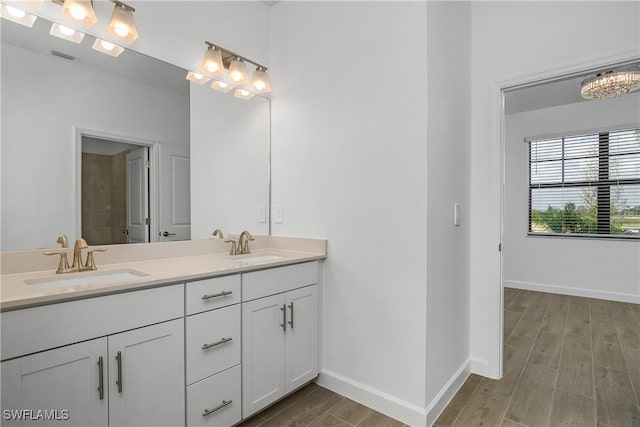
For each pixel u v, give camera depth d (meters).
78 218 1.57
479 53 2.21
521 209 4.71
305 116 2.20
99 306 1.14
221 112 2.15
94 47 1.62
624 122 3.98
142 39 1.79
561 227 4.48
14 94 1.39
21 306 0.98
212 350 1.49
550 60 1.96
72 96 1.55
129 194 1.75
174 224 1.94
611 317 3.40
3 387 0.96
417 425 1.66
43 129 1.47
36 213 1.45
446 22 1.87
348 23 1.97
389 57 1.78
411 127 1.70
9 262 1.38
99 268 1.58
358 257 1.92
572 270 4.33
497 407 1.83
